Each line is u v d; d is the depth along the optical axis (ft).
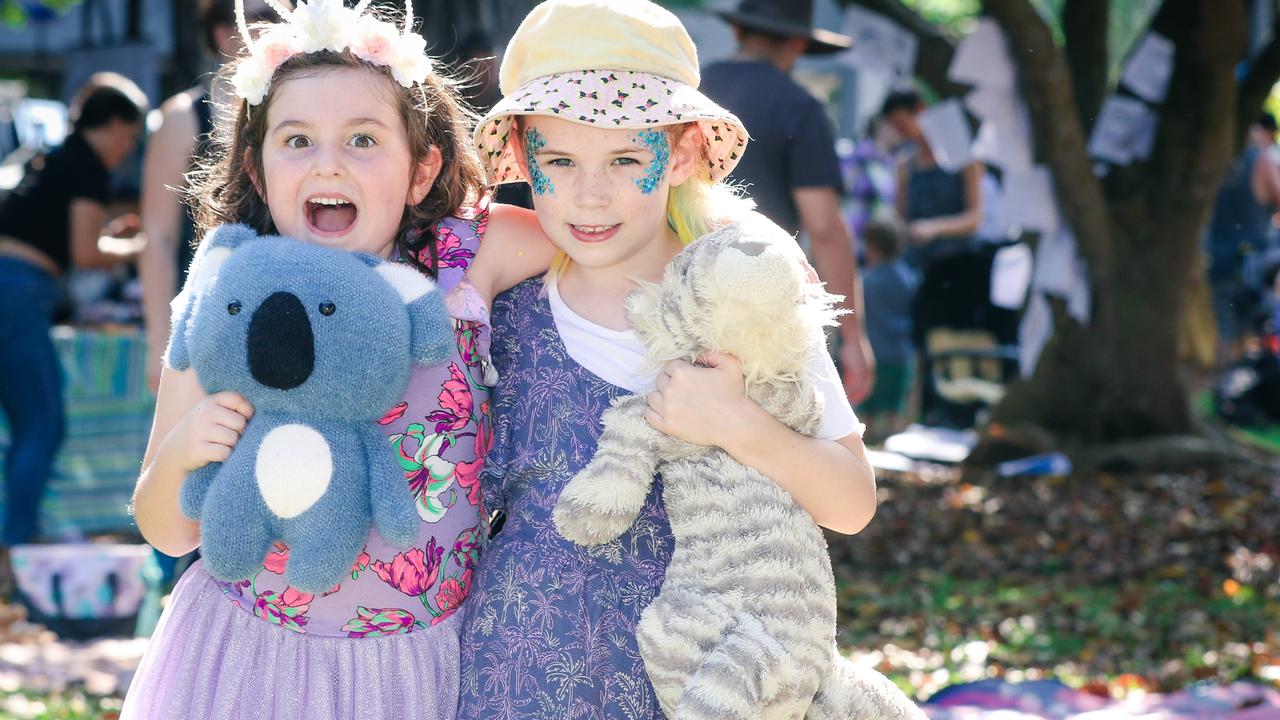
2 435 23.68
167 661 8.33
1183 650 17.97
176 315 8.12
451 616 8.49
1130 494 27.53
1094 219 29.14
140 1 41.60
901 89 35.35
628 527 8.19
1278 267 38.11
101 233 22.95
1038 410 30.66
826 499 8.16
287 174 8.21
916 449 31.60
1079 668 17.21
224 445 7.81
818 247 16.92
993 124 28.48
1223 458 29.48
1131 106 29.71
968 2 63.82
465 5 20.24
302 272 7.71
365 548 8.21
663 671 7.78
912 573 22.54
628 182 8.21
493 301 8.89
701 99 8.33
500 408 8.66
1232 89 29.40
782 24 16.89
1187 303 30.50
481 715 8.14
